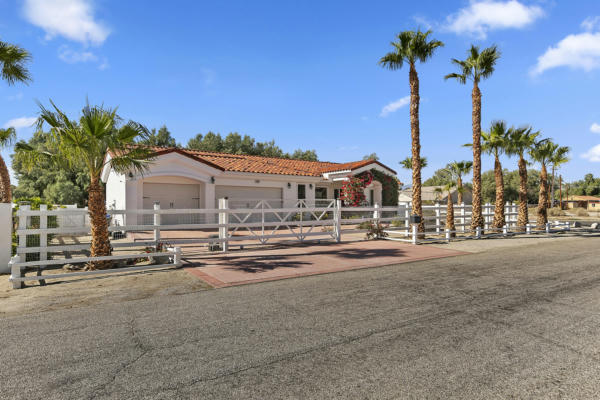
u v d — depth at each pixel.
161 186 17.69
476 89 16.28
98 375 3.16
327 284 6.65
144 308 5.16
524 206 18.05
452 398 2.77
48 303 5.43
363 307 5.18
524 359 3.47
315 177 22.98
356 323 4.49
